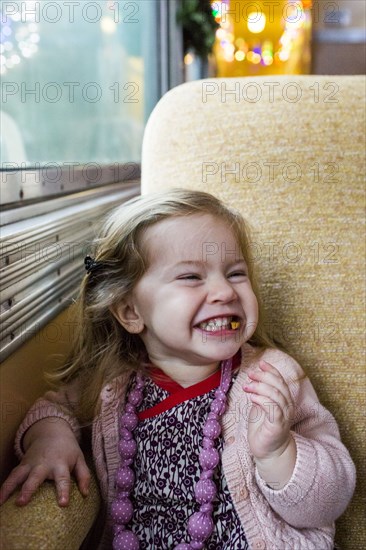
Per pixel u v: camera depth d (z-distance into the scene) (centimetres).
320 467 75
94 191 143
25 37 117
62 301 102
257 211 95
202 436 82
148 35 217
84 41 153
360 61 448
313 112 95
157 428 84
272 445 74
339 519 92
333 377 93
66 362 96
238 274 84
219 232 83
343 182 94
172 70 232
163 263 82
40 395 93
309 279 94
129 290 85
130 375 89
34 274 91
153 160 101
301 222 94
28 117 121
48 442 78
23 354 87
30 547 62
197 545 78
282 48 353
